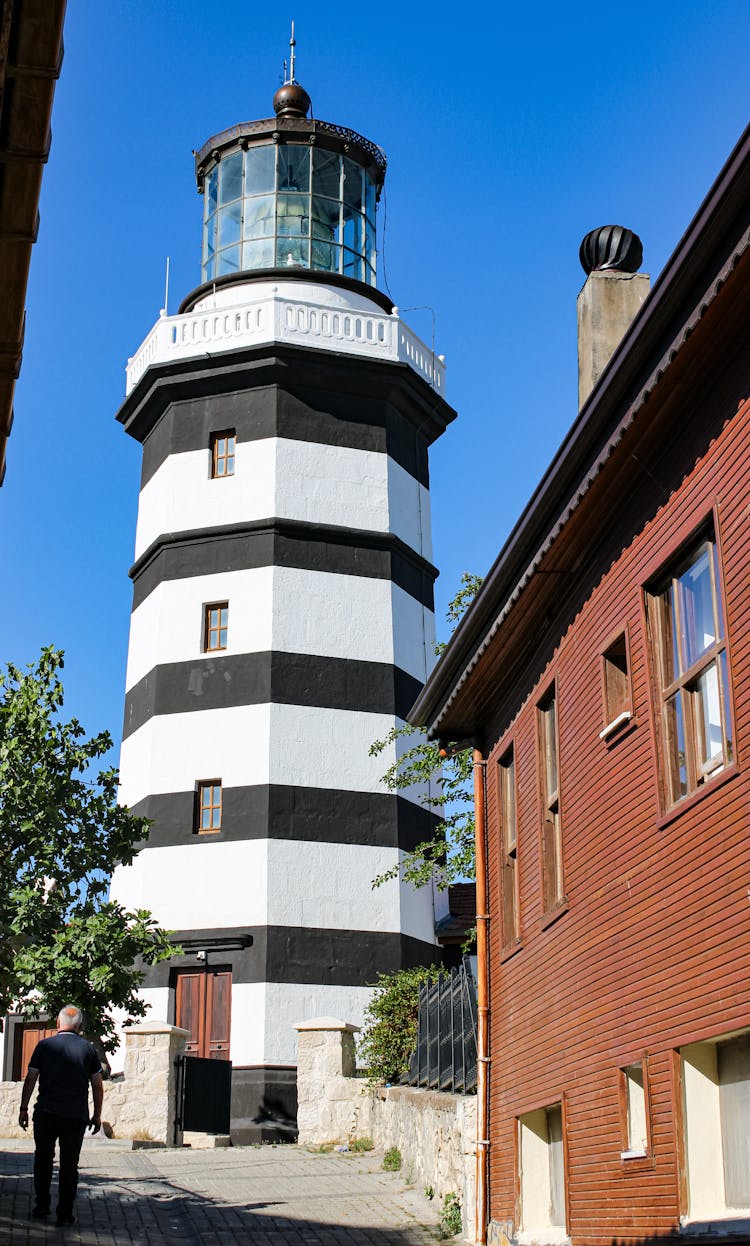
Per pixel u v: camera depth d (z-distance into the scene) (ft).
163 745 96.22
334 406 102.68
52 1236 44.47
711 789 31.14
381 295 110.93
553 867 45.44
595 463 35.70
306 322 101.55
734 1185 31.30
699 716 33.32
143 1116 77.46
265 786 92.79
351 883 92.89
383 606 99.76
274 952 89.56
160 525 101.81
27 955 63.00
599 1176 37.83
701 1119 32.24
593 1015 38.86
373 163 113.91
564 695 43.19
